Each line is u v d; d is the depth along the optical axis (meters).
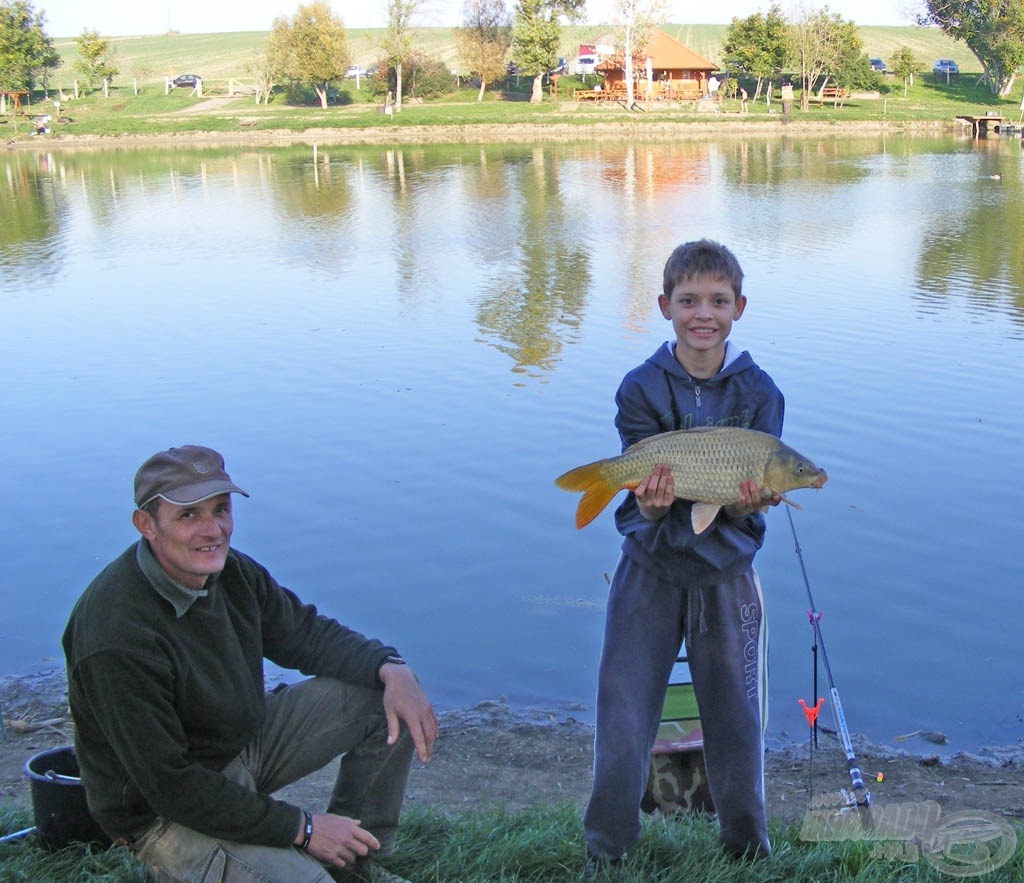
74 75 112.69
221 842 3.21
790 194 35.88
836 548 9.09
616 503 10.18
